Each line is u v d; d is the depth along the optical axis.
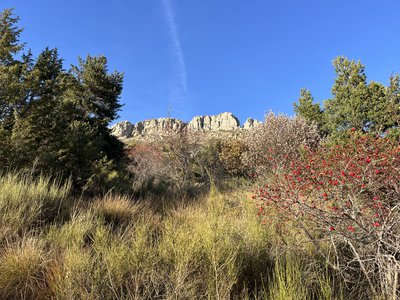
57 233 3.85
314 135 14.44
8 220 3.93
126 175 13.35
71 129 11.85
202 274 2.91
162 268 3.00
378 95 12.12
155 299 2.56
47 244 3.63
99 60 21.22
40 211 4.35
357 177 3.45
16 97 10.29
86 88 20.33
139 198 7.70
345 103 13.16
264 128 14.63
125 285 2.76
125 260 3.02
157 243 3.60
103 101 20.94
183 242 3.35
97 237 3.55
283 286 2.50
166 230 3.93
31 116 10.22
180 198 8.27
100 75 20.56
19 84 10.37
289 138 13.66
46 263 3.08
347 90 13.89
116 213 5.26
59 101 11.77
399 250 2.62
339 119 13.34
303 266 3.21
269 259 3.46
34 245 3.25
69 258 2.93
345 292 2.81
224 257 3.12
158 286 2.64
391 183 3.70
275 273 3.06
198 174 16.38
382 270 2.82
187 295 2.53
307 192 3.99
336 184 3.50
